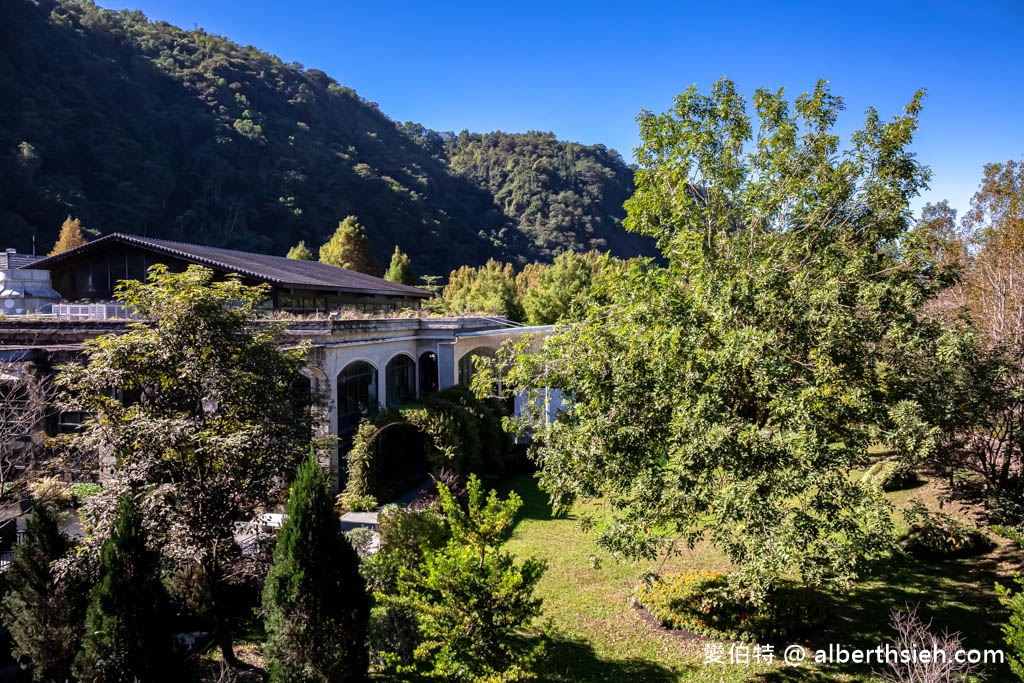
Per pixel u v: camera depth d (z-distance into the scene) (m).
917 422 7.98
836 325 8.09
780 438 7.21
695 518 8.21
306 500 6.83
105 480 8.82
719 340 8.83
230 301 8.65
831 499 7.43
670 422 8.19
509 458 20.19
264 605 6.87
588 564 12.63
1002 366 10.02
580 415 9.72
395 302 30.73
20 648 7.04
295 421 8.58
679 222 10.88
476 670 7.00
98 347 8.05
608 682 8.30
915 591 10.55
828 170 10.30
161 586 6.81
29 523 7.50
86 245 20.09
